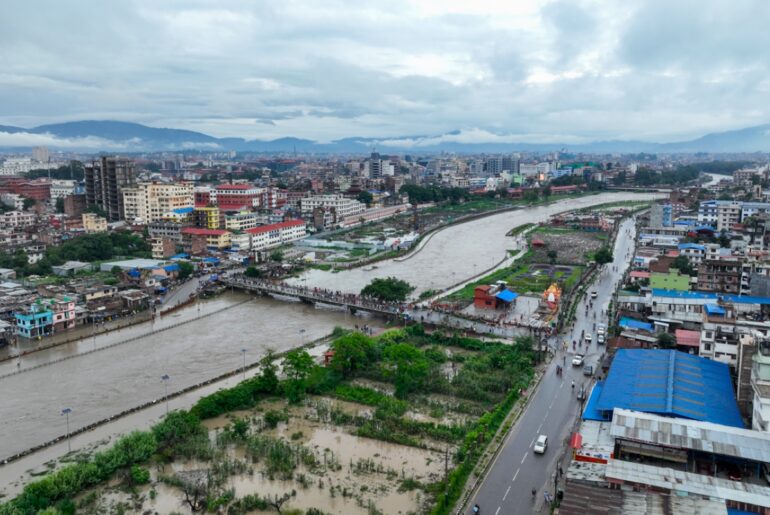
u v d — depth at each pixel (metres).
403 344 138.62
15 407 127.81
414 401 129.88
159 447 107.75
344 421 120.81
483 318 188.38
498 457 105.19
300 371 134.25
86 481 96.69
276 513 90.19
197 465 104.31
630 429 99.31
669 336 147.38
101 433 116.06
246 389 130.38
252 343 172.12
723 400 113.12
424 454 108.25
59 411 125.75
